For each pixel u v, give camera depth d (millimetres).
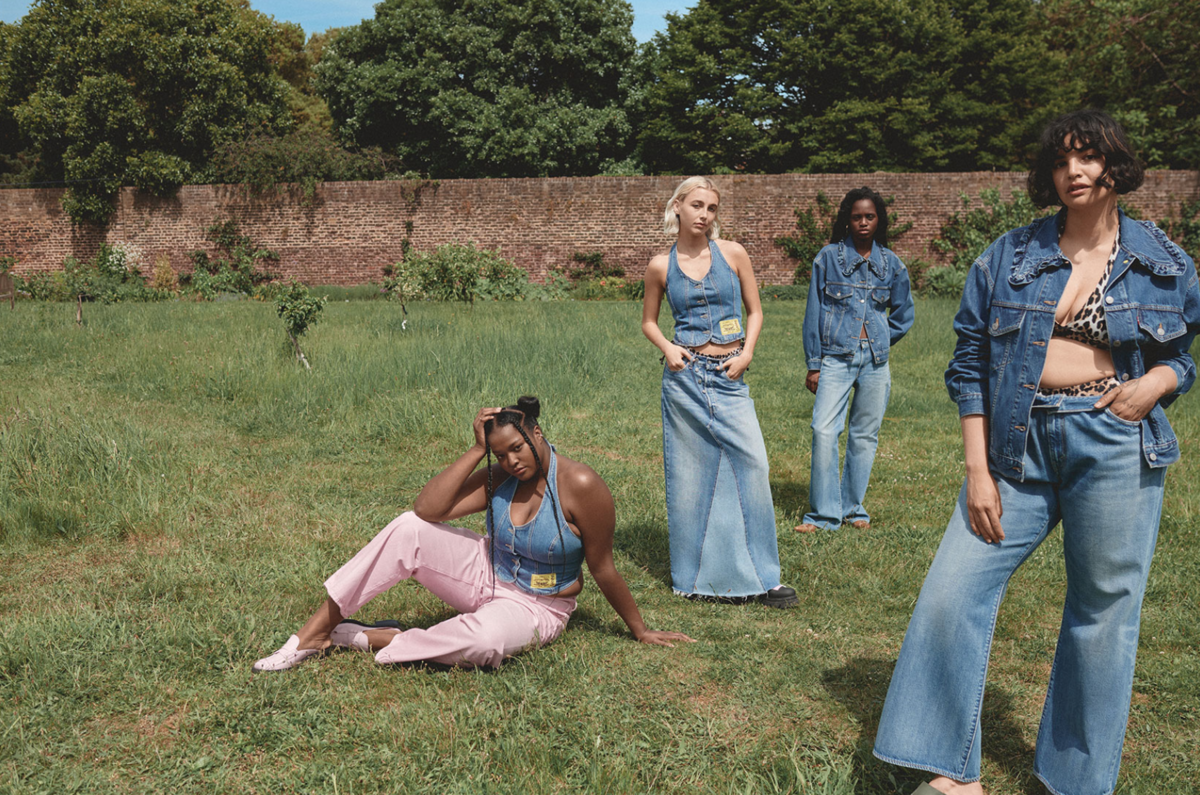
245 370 8578
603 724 2613
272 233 26625
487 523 3068
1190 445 6562
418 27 32688
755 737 2594
